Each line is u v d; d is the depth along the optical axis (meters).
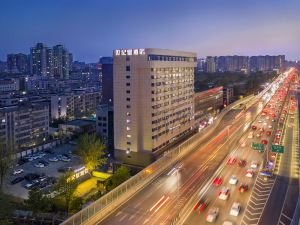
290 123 161.38
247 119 179.25
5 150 97.38
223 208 66.75
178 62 132.88
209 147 118.44
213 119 173.38
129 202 68.88
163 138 122.94
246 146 119.44
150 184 79.88
